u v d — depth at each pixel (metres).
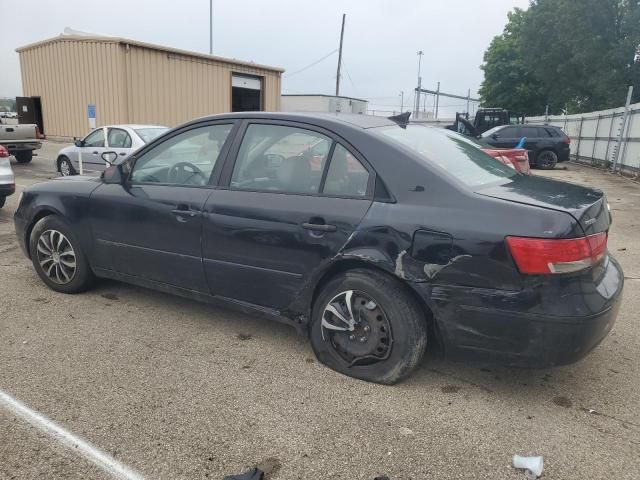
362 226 3.09
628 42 28.06
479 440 2.70
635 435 2.77
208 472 2.43
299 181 3.41
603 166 19.84
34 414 2.85
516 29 41.78
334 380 3.27
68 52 22.23
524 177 3.71
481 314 2.85
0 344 3.69
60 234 4.56
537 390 3.21
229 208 3.56
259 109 28.08
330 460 2.53
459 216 2.89
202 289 3.83
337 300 3.27
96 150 11.59
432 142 3.62
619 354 3.71
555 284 2.71
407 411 2.95
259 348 3.71
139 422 2.80
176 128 4.04
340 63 37.16
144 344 3.73
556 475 2.46
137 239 4.06
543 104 41.75
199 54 23.78
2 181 7.78
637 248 7.02
